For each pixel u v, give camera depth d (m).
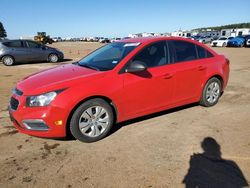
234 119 5.16
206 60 5.61
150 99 4.75
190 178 3.28
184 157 3.76
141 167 3.53
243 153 3.84
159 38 5.06
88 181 3.25
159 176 3.32
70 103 3.94
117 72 4.38
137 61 4.41
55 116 3.91
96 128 4.25
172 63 5.04
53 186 3.17
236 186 3.12
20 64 15.37
